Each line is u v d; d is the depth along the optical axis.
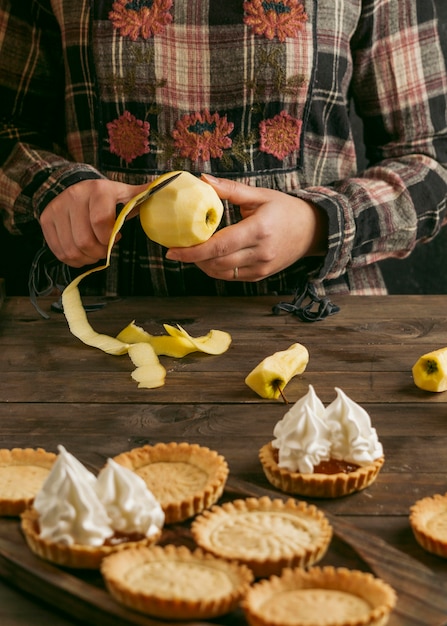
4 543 0.88
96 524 0.86
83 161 1.72
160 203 1.33
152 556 0.83
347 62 1.73
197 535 0.87
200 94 1.64
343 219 1.55
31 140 1.76
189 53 1.62
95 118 1.68
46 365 1.33
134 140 1.66
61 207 1.46
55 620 0.80
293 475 0.98
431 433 1.12
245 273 1.49
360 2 1.71
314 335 1.44
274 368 1.22
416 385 1.26
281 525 0.89
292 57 1.62
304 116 1.67
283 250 1.49
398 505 0.97
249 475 1.03
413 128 1.78
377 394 1.23
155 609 0.76
